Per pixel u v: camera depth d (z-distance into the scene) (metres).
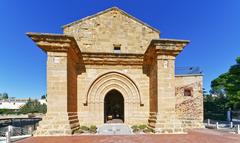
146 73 21.28
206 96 41.31
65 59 16.42
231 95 24.27
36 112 67.81
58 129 15.63
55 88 16.14
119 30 21.81
